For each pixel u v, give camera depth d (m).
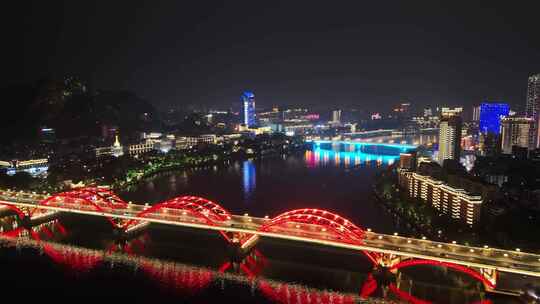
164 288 192.75
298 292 188.62
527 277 189.25
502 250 195.88
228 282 198.75
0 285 196.75
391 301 180.12
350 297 183.75
